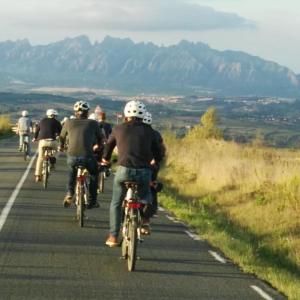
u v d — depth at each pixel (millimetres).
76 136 21406
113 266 15773
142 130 15789
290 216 27375
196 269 16031
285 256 21266
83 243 18500
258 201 30672
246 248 19703
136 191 15734
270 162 42781
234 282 14922
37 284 13734
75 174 22188
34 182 34875
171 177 44875
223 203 33156
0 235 19234
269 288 14562
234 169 39031
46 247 17688
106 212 25047
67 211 24797
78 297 12906
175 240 19969
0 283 13664
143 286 14062
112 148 16203
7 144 73438
